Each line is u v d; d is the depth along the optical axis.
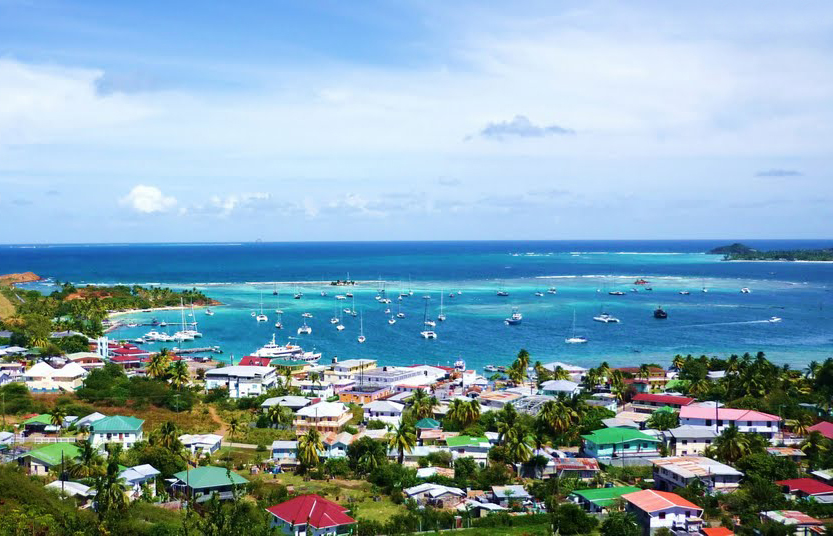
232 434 136.75
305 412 140.88
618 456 124.56
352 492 108.62
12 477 92.94
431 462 123.56
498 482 114.38
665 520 94.00
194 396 167.12
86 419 135.00
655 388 185.38
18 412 145.88
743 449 117.44
